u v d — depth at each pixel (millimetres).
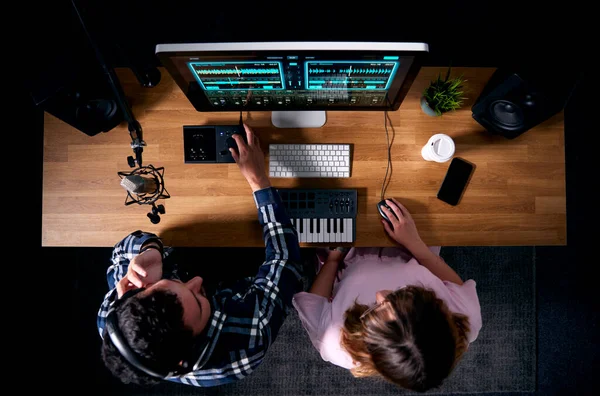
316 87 1362
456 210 1645
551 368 2326
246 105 1487
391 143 1642
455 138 1646
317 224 1604
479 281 2295
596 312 2352
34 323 2264
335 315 1500
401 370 1093
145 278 1235
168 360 1003
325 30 2396
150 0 2385
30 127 2348
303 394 2250
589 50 2379
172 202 1630
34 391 2234
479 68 1640
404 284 1486
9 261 2281
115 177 1624
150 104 1628
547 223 1650
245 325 1276
